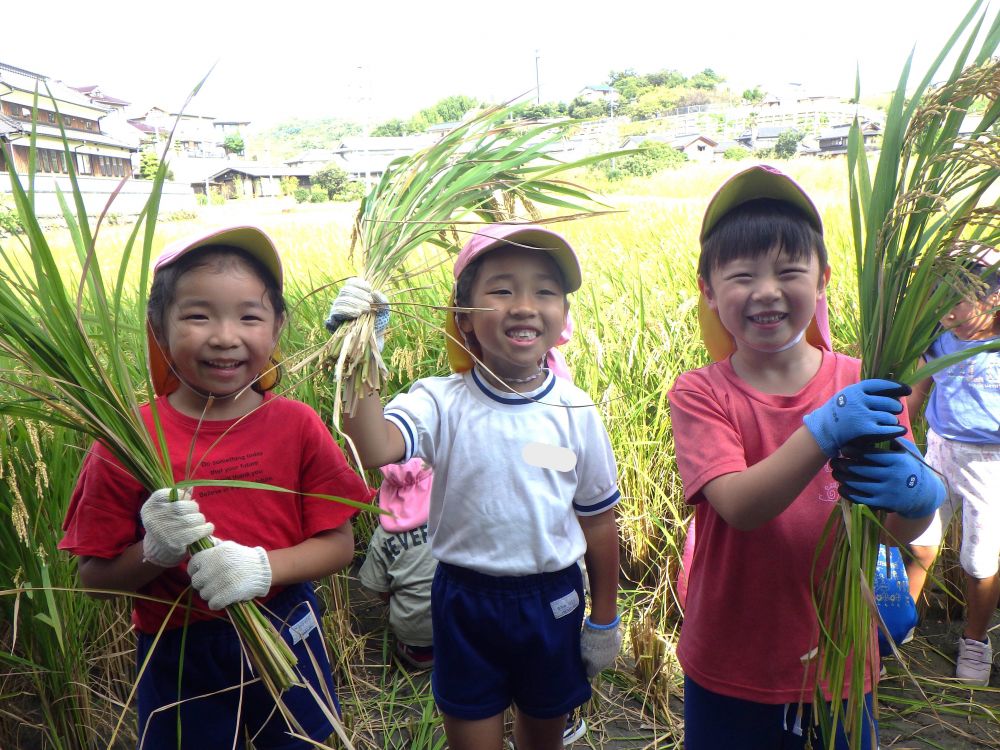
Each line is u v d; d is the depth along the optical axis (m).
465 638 2.26
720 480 1.97
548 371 2.41
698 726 2.18
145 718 2.07
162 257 1.97
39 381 2.32
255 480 2.06
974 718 3.07
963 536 3.30
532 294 2.19
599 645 2.39
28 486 2.61
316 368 2.03
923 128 1.73
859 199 2.00
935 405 3.41
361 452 2.05
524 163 2.39
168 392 2.16
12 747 2.81
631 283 5.48
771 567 2.04
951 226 1.68
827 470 2.06
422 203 2.26
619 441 4.02
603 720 3.07
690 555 2.48
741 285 1.98
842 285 5.14
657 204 12.84
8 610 2.58
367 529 4.11
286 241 8.46
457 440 2.27
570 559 2.28
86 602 2.90
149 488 1.84
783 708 2.06
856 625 1.88
